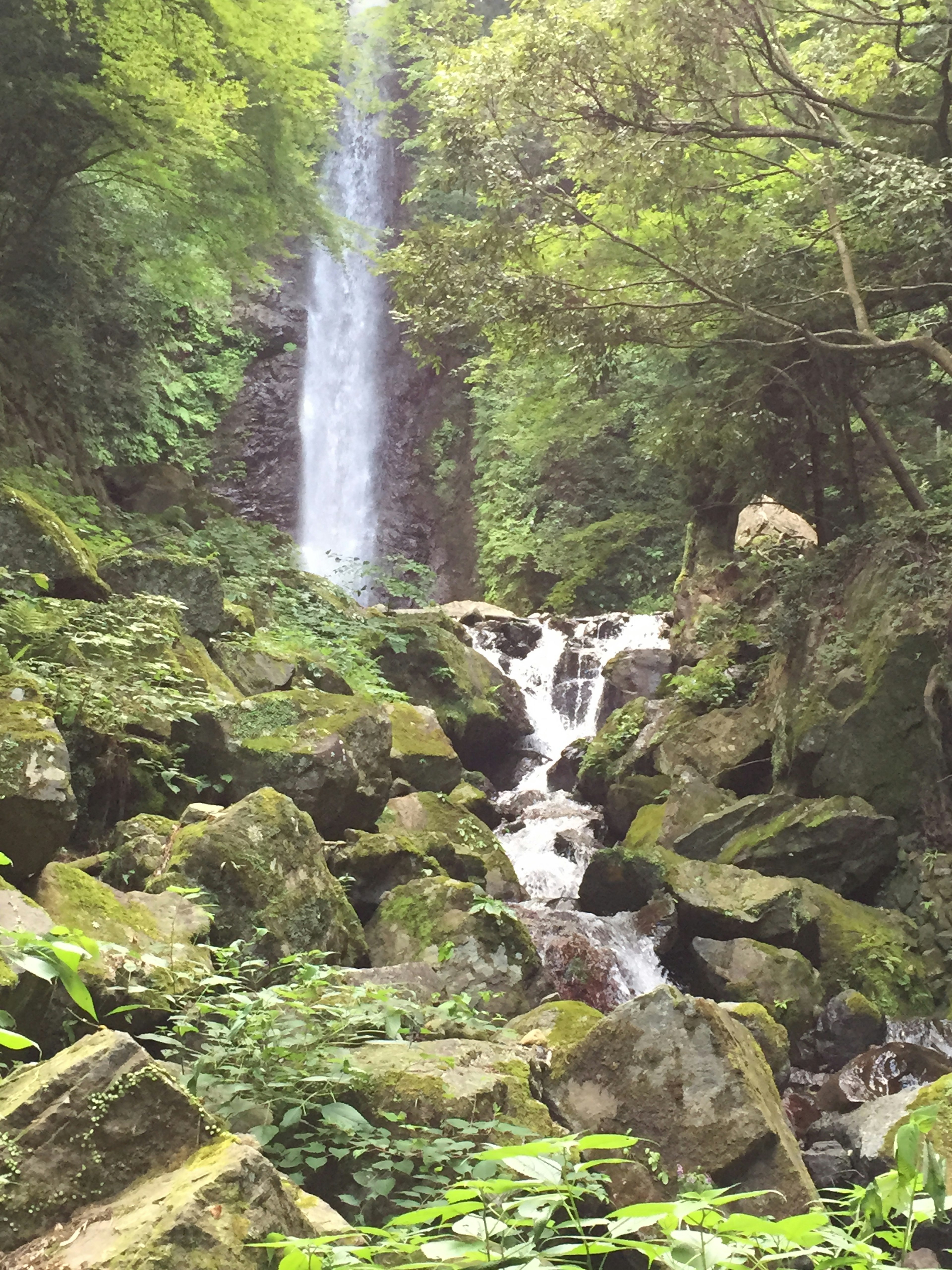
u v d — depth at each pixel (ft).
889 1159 13.44
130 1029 10.52
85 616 21.18
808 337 30.17
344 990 11.56
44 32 31.50
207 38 32.68
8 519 22.08
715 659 37.52
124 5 31.78
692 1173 10.86
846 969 22.90
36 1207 6.12
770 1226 3.93
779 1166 10.99
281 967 14.16
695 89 29.60
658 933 23.49
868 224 30.89
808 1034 20.85
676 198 32.53
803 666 31.42
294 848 15.31
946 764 26.53
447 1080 10.03
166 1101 6.64
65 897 11.68
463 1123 9.16
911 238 29.25
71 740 17.19
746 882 24.41
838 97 32.45
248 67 36.17
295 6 35.91
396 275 33.12
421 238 32.12
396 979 14.39
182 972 11.37
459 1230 4.83
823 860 26.03
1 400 33.73
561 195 31.53
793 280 32.83
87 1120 6.43
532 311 31.50
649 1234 10.14
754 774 32.32
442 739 29.91
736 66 30.86
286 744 20.72
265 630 31.50
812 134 29.99
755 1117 11.07
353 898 19.36
